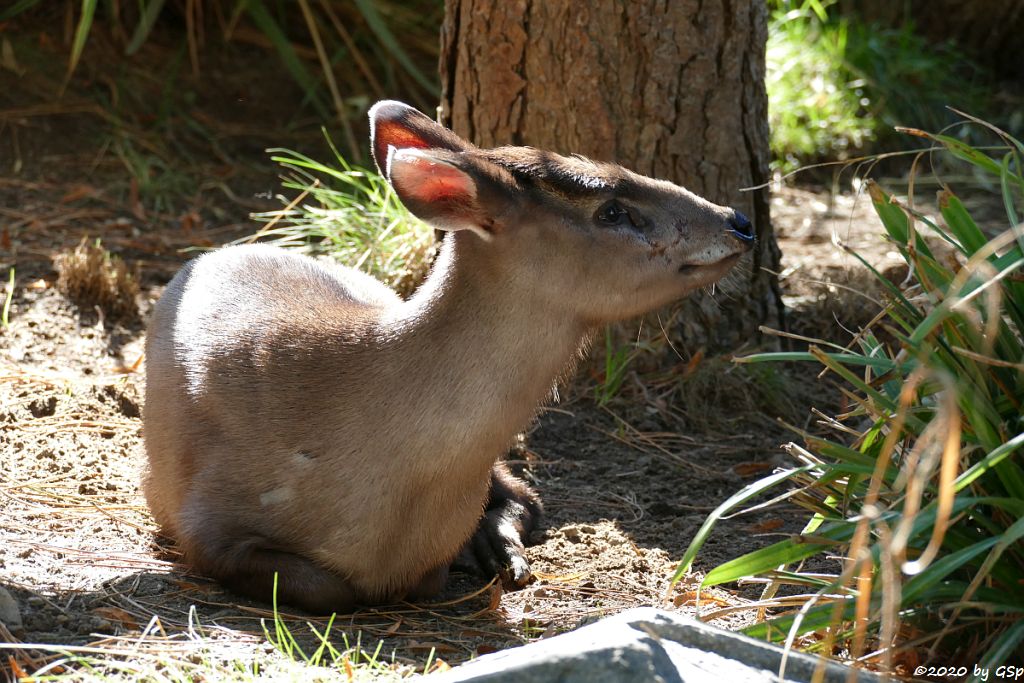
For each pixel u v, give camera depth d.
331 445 6.22
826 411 9.02
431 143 6.55
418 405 6.12
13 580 6.05
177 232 11.10
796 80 14.12
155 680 5.17
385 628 6.21
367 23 14.10
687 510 7.77
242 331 6.66
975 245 5.79
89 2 10.55
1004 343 5.52
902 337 5.15
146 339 7.34
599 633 4.65
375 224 9.96
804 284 10.60
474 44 8.90
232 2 14.12
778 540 7.34
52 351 8.98
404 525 6.27
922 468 4.35
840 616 4.88
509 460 8.25
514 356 6.16
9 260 10.16
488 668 4.49
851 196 13.11
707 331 9.20
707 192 8.97
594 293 6.21
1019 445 5.07
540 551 7.26
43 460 7.53
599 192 6.18
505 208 6.03
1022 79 15.70
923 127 14.25
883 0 15.71
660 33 8.64
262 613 6.18
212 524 6.39
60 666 5.34
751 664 4.65
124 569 6.44
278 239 10.74
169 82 13.08
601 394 8.92
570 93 8.75
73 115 12.62
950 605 4.94
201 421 6.61
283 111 13.43
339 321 6.50
